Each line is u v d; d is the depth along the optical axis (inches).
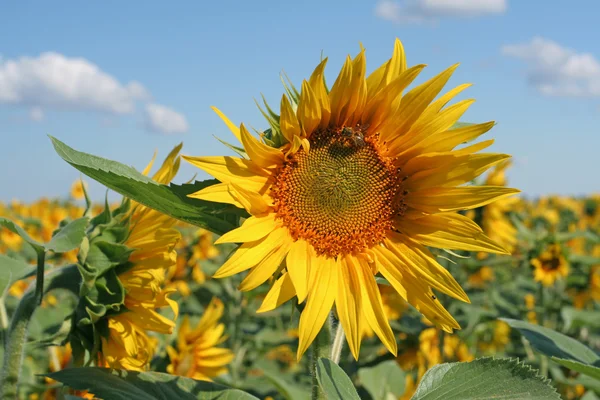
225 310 64.1
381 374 44.4
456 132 29.2
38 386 37.1
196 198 27.8
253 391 55.2
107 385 28.5
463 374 28.8
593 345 65.1
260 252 28.6
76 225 29.6
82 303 31.1
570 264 68.3
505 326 65.3
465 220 29.5
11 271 31.2
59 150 27.0
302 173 30.0
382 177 30.1
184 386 30.5
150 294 31.1
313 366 29.0
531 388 28.1
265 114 28.9
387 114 29.9
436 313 29.2
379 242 30.2
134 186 27.4
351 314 28.9
